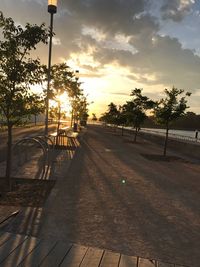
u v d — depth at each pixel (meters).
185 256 4.73
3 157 13.65
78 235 5.25
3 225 5.35
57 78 18.64
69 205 6.97
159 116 18.19
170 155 19.36
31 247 4.49
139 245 5.02
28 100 7.89
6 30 7.55
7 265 3.93
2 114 8.15
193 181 10.95
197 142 26.47
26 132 32.50
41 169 10.89
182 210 7.22
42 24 7.76
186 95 17.86
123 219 6.27
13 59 7.58
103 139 29.69
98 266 4.06
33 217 5.92
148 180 10.53
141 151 20.70
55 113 25.86
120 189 8.88
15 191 7.77
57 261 4.12
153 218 6.48
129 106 28.55
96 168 12.17
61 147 18.66
